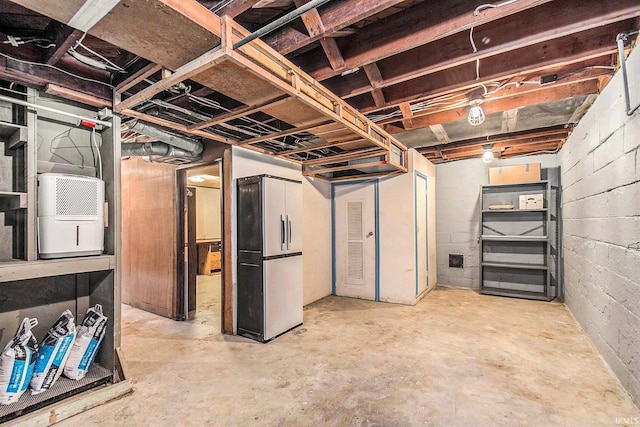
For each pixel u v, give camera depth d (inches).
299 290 148.9
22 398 79.1
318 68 95.3
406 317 159.9
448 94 118.8
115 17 58.0
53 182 81.9
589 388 92.1
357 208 200.8
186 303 161.2
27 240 79.7
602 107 111.0
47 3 54.2
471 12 72.0
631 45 84.4
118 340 95.0
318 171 178.4
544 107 130.0
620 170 95.4
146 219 178.1
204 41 65.2
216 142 145.6
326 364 108.7
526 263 208.1
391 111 132.9
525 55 93.8
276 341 130.3
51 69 82.5
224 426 77.0
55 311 95.6
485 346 122.8
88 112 99.2
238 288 139.1
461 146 189.8
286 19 57.2
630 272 88.3
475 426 76.0
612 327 101.4
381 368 105.3
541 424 76.4
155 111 105.2
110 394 87.2
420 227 197.6
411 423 77.3
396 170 185.0
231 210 140.5
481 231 215.0
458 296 203.2
